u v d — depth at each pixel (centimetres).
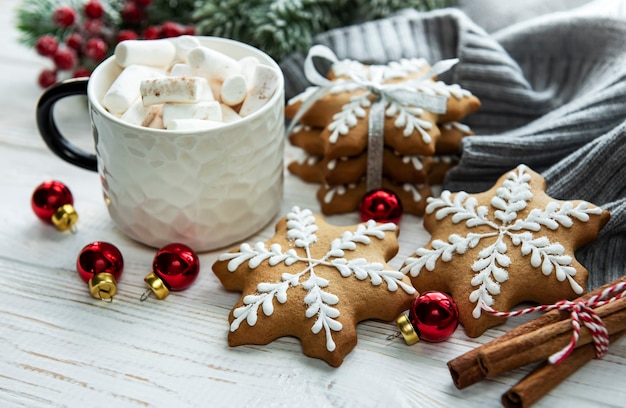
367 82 46
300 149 53
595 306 38
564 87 51
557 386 37
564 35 50
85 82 43
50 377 38
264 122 41
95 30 53
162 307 41
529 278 40
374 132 45
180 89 40
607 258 42
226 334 40
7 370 38
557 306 38
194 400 36
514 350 36
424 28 53
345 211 47
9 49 62
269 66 44
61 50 53
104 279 40
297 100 49
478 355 36
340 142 45
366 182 47
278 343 39
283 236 42
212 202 42
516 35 51
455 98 47
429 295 38
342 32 52
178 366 38
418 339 39
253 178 43
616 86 45
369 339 39
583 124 45
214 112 41
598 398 36
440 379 37
